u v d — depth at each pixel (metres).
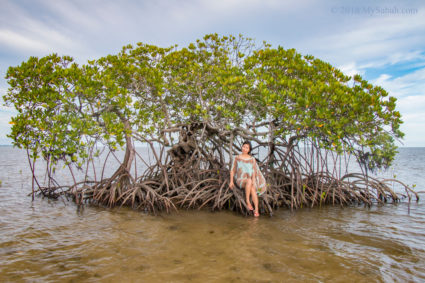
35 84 6.39
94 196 7.18
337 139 5.75
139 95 7.85
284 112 5.88
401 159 33.88
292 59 6.95
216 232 4.78
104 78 6.12
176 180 7.64
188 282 2.96
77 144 6.18
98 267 3.29
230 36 8.34
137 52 7.93
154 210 6.31
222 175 7.47
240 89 6.61
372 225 5.35
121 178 7.33
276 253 3.80
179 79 7.48
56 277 3.03
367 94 5.60
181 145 8.09
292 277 3.09
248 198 6.08
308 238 4.48
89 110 6.23
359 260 3.58
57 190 8.47
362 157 7.30
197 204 6.96
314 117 5.90
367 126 5.88
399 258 3.67
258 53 7.61
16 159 25.86
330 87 5.73
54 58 6.70
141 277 3.05
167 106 8.49
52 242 4.16
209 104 7.13
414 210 6.82
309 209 6.90
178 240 4.32
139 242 4.20
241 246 4.07
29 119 6.03
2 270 3.18
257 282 2.97
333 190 7.55
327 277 3.10
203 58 8.34
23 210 6.22
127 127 7.27
